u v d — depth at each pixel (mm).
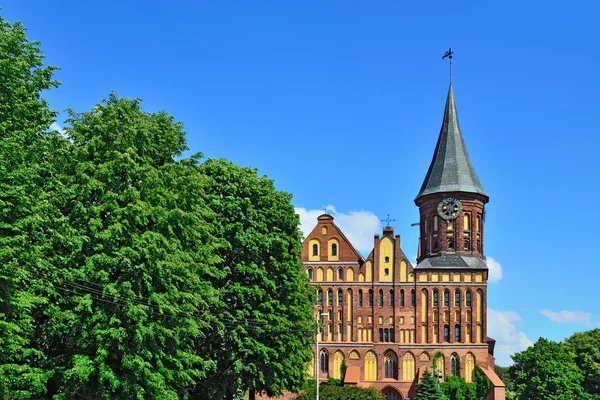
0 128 31438
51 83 36469
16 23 35469
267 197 53906
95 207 36406
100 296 35375
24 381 34094
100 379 34250
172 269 37781
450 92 113625
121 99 40312
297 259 58406
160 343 38594
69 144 38156
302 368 64688
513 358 105938
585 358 110250
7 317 32156
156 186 38312
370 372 101688
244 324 50406
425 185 110375
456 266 103375
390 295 103688
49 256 36156
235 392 52281
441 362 100875
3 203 30344
